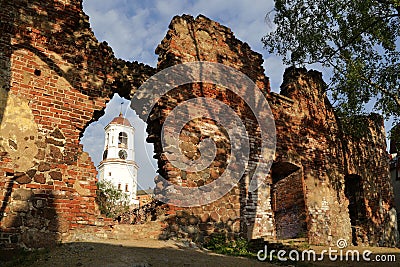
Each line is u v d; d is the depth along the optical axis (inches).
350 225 498.6
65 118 307.7
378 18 453.4
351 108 506.6
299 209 454.0
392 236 561.0
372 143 583.2
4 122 282.5
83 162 308.5
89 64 330.6
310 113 502.6
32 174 283.7
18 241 266.2
